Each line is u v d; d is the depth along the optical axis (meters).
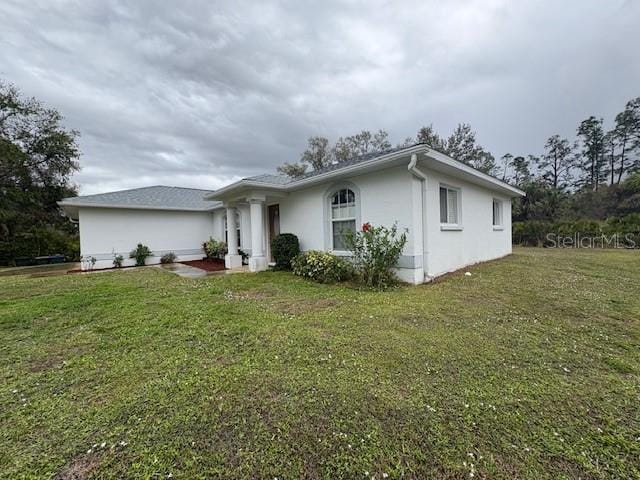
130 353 3.19
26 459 1.69
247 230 12.93
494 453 1.69
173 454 1.71
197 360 2.97
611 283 6.40
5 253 15.90
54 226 19.53
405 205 6.75
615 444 1.75
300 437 1.84
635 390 2.34
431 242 7.28
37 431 1.93
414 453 1.70
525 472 1.56
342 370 2.70
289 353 3.10
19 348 3.38
